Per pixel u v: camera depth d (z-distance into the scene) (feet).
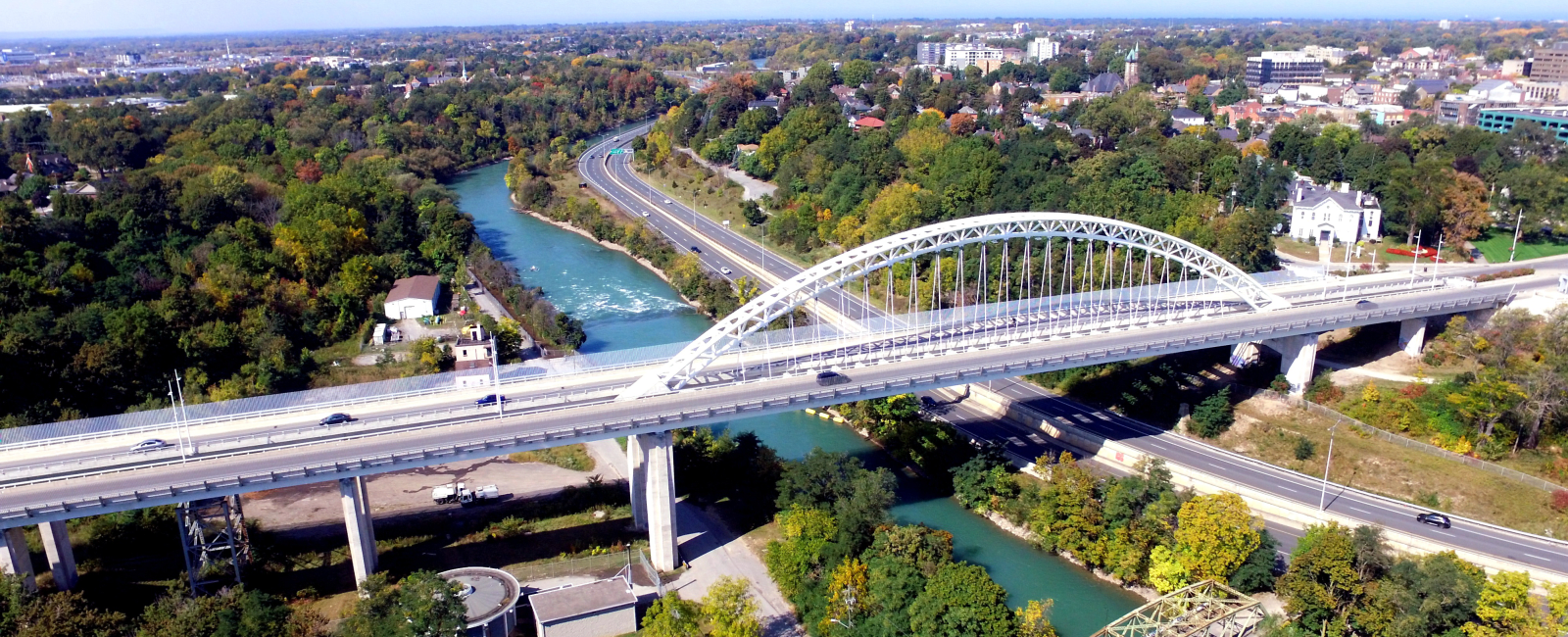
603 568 416.05
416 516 456.45
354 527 389.39
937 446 505.66
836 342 524.52
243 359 615.57
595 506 469.16
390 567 413.39
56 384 540.93
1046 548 437.58
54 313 605.31
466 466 511.40
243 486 371.97
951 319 565.12
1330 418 519.19
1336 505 450.71
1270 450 507.30
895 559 387.75
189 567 381.60
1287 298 589.73
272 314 645.51
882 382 458.91
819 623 372.38
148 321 581.12
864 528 411.95
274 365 593.01
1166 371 563.07
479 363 624.18
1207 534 384.27
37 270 631.97
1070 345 511.81
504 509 463.83
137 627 356.38
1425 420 500.74
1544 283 622.54
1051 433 545.44
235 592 368.48
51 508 353.51
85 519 433.48
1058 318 549.95
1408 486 463.01
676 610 363.35
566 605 374.43
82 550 414.82
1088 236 550.77
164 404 552.82
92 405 547.08
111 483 371.97
